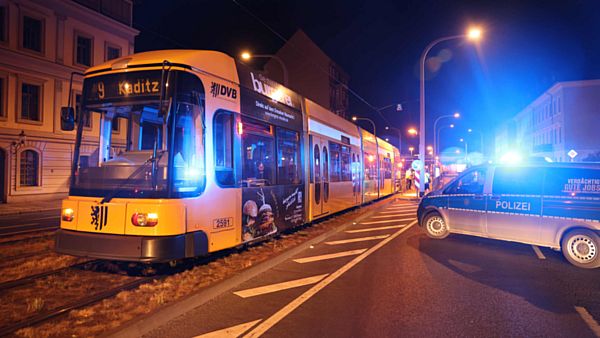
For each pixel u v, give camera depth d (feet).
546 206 27.09
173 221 19.20
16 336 13.41
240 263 23.86
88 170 20.98
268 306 17.61
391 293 19.53
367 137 63.46
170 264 22.89
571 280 22.02
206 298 18.13
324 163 40.93
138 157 21.44
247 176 25.72
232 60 25.20
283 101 32.07
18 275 21.09
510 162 29.81
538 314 16.78
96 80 21.83
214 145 22.38
